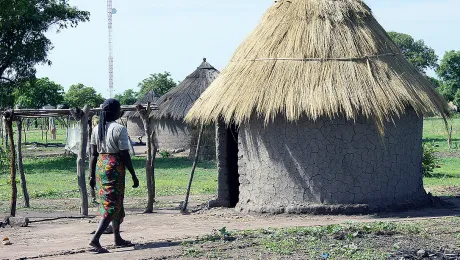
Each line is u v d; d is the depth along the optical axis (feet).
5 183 75.25
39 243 32.91
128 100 241.55
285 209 41.98
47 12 105.81
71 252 29.35
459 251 28.73
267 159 42.96
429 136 154.92
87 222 41.83
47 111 48.11
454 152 108.27
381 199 42.06
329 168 41.57
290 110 40.63
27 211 49.32
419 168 44.80
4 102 106.42
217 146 47.67
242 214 43.34
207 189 63.72
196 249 29.35
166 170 86.02
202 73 111.86
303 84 41.39
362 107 40.40
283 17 45.09
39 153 127.65
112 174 29.01
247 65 44.21
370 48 42.96
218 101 44.04
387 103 40.68
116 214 29.40
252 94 42.37
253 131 43.55
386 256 27.63
